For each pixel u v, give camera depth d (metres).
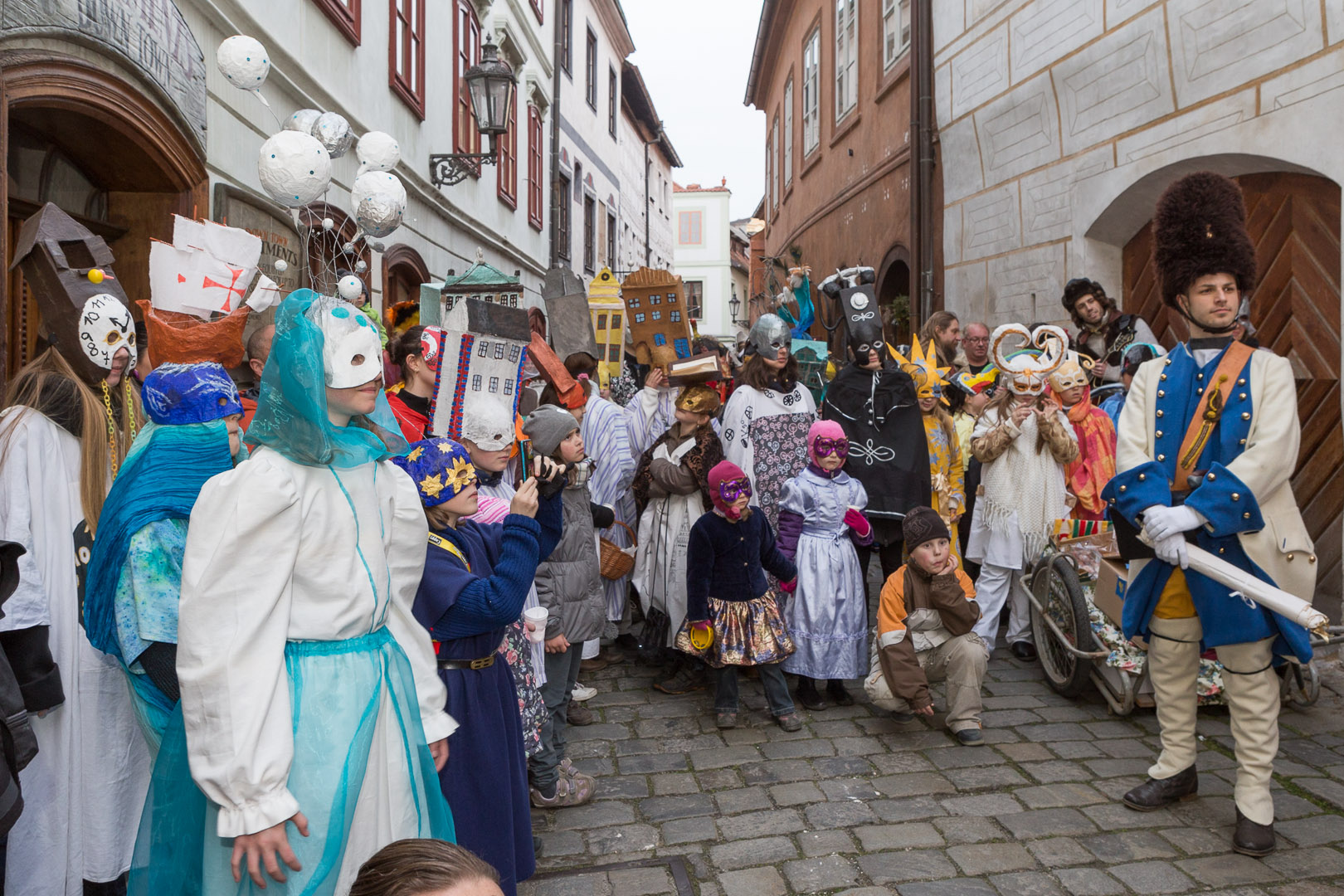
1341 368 5.22
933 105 9.59
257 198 5.59
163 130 4.50
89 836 2.54
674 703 4.88
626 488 5.32
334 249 3.65
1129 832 3.35
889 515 5.25
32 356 4.06
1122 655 4.36
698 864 3.20
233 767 1.76
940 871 3.10
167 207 4.79
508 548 2.48
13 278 3.92
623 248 25.56
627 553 5.19
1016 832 3.36
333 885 1.87
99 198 4.67
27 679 2.26
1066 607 4.72
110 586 2.12
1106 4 6.80
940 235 9.59
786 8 18.83
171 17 4.58
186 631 1.80
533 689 3.03
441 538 2.54
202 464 2.23
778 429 5.27
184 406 2.25
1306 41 5.22
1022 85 7.90
